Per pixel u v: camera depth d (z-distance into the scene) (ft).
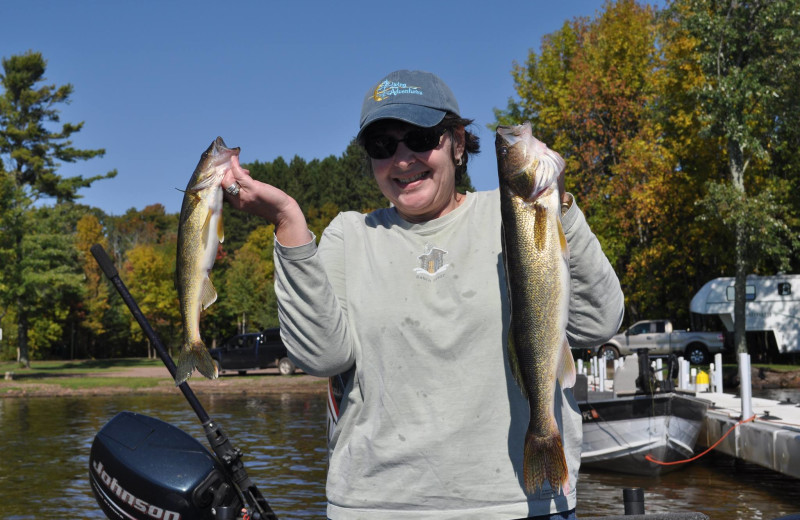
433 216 8.78
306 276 7.88
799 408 47.80
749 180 108.47
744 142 87.45
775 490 33.88
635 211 108.68
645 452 38.52
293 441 50.75
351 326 8.38
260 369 122.52
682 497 32.96
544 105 124.36
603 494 34.24
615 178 113.50
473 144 9.36
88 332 211.00
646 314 131.64
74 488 35.83
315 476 38.09
